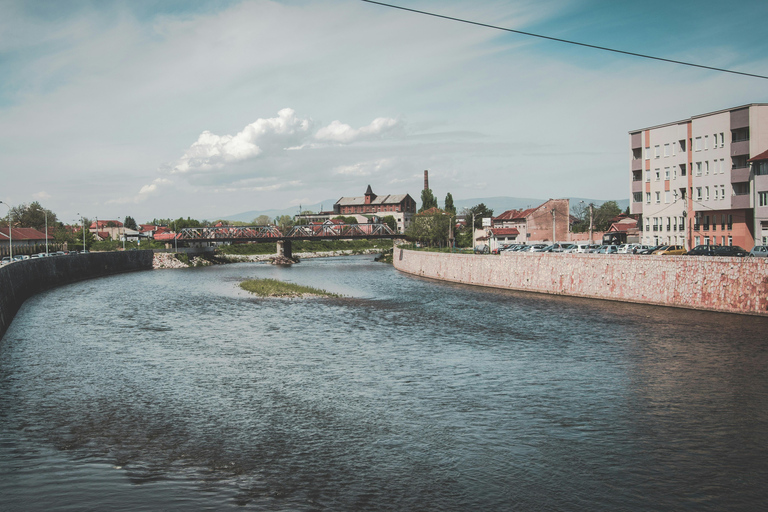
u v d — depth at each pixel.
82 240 174.62
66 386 32.66
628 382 32.38
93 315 61.56
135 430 25.41
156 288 92.88
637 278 62.41
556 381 32.88
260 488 19.72
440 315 58.56
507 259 83.94
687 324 48.41
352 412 27.73
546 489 19.67
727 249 68.69
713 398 29.20
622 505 18.59
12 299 64.00
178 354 41.06
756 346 39.81
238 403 29.25
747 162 76.00
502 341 44.50
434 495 19.25
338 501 18.80
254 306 67.81
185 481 20.23
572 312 57.88
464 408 28.25
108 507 18.30
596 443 23.62
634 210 98.69
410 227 170.38
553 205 148.12
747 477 20.48
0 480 20.30
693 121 85.00
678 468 21.25
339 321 55.81
